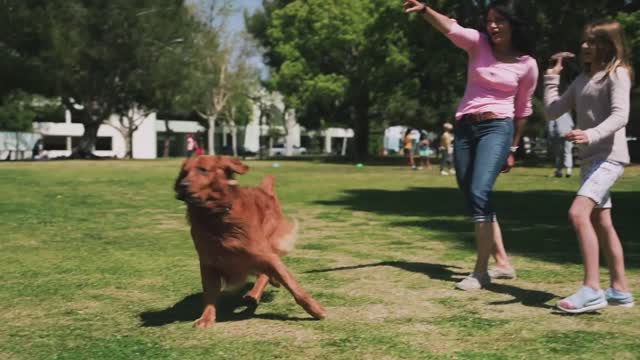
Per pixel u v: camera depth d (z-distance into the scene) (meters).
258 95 63.44
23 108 59.59
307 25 40.84
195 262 5.96
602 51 4.04
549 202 11.32
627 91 3.96
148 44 38.50
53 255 6.33
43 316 4.15
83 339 3.65
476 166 4.86
